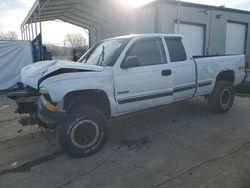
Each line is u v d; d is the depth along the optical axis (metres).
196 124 5.60
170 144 4.54
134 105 4.64
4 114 7.20
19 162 4.05
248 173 3.45
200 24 18.12
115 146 4.53
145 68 4.71
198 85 5.68
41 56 12.38
